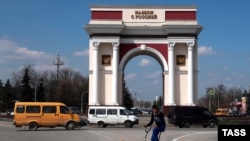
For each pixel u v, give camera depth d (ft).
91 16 232.32
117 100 232.32
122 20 232.73
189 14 232.32
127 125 175.63
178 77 232.73
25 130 143.64
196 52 234.17
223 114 347.97
